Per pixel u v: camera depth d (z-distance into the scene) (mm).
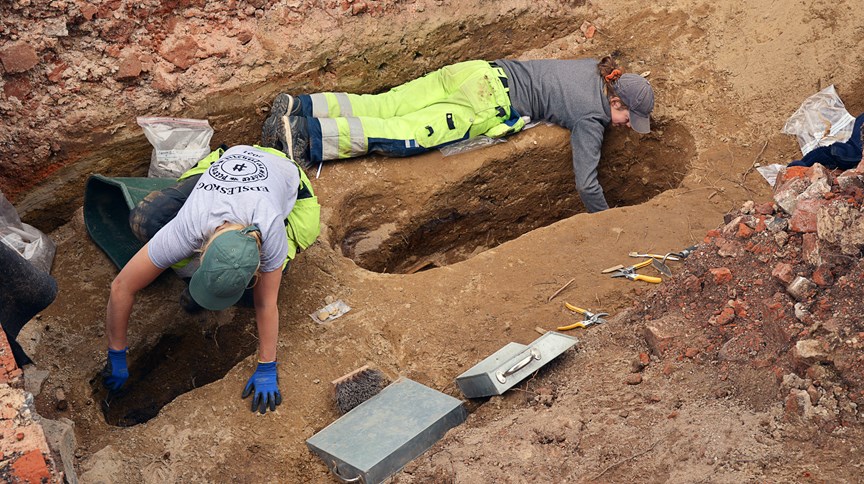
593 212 4934
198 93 4566
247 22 4684
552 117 5000
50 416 3492
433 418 3289
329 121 4629
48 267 4117
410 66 5203
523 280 4051
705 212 4465
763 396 2918
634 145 5234
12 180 4246
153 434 3412
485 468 2959
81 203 4445
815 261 3049
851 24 5215
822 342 2818
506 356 3438
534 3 5430
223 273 2994
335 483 3277
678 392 3109
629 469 2785
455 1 5207
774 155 4855
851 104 5051
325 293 4016
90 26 4254
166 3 4445
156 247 3277
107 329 3521
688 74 5277
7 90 4125
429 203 4840
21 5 4066
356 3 4918
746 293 3287
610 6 5598
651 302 3645
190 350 4012
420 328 3812
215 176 3348
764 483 2549
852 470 2525
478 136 4953
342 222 4625
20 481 2504
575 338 3496
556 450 2969
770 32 5297
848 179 3186
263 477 3301
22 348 3447
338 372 3658
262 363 3535
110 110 4352
